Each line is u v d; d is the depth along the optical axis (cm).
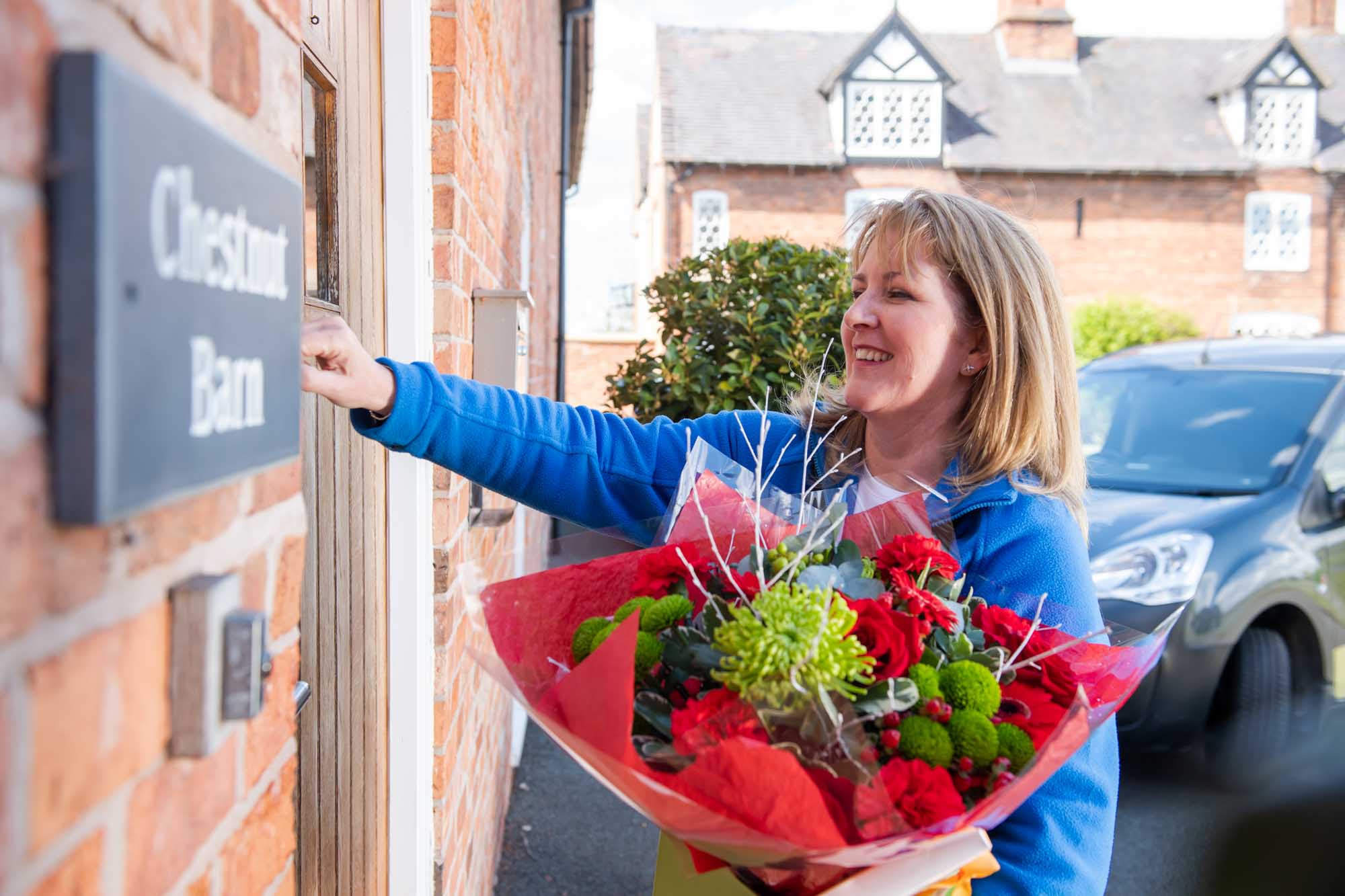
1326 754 302
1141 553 374
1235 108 2180
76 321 50
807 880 108
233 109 75
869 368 151
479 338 259
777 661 92
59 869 53
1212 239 2147
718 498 129
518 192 451
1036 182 2141
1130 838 358
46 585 50
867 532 129
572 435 164
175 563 67
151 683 64
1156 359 491
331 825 162
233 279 67
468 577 118
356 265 178
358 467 179
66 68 49
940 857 106
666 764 99
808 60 2280
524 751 466
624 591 124
